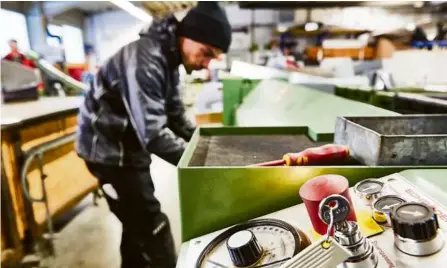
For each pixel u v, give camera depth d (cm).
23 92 315
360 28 754
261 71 253
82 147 175
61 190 259
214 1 160
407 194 58
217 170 63
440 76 255
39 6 726
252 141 105
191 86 456
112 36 1029
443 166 65
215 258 56
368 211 57
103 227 272
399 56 268
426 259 45
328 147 77
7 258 199
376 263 47
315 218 53
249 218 65
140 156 172
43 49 591
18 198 210
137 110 146
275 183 64
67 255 229
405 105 145
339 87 199
